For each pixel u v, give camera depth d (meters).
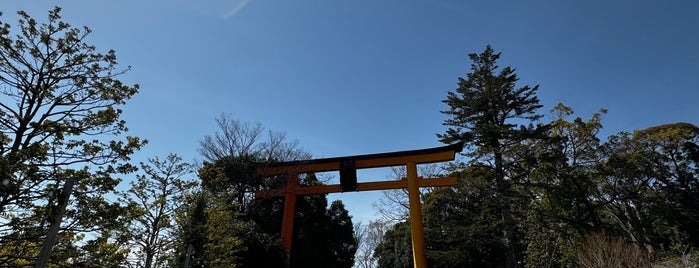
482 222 20.44
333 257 26.41
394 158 23.06
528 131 21.44
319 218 26.48
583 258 14.36
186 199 13.09
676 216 22.69
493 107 23.55
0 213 6.61
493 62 24.80
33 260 6.95
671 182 26.27
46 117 7.53
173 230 12.79
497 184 21.12
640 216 24.31
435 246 23.47
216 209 15.02
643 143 26.19
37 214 6.68
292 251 24.00
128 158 7.93
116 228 7.77
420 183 22.12
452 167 22.55
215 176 17.97
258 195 22.17
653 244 22.14
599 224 21.70
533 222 22.00
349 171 22.91
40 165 6.82
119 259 8.11
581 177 21.53
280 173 22.83
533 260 20.59
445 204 24.56
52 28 7.80
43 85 7.67
